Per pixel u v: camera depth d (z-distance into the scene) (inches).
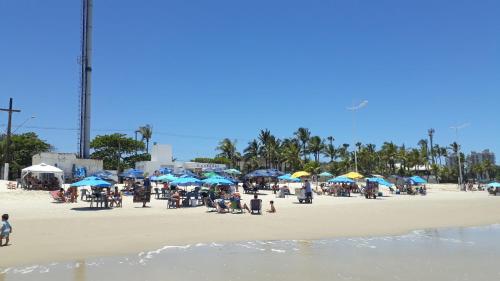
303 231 820.0
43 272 478.3
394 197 1891.0
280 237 748.0
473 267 510.6
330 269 496.4
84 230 767.7
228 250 619.2
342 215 1085.8
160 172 2253.9
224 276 461.7
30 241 658.2
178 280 444.8
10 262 525.3
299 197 1400.1
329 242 701.9
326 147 4598.9
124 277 457.1
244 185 1732.3
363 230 850.1
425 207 1381.6
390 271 487.8
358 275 468.8
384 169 4439.0
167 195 1439.5
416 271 488.7
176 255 578.6
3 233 622.8
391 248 644.1
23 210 1035.3
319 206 1288.1
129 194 1534.2
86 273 474.6
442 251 618.5
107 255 574.2
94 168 2166.6
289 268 501.0
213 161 4281.5
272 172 1932.8
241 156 4471.0
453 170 4940.9
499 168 6008.9
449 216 1146.7
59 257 557.0
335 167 4217.5
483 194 2425.0
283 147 4210.1
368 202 1502.2
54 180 1635.1
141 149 3754.9
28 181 1633.9
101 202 1136.8
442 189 3152.1
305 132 4443.9
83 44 2476.6
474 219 1086.4
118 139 3585.1
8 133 1966.0
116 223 852.0
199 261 539.5
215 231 797.2
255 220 947.3
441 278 458.3
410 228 896.3
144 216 954.1
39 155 2037.4
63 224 818.8
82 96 2449.6
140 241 682.2
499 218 1115.9
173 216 968.9
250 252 604.1
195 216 980.6
